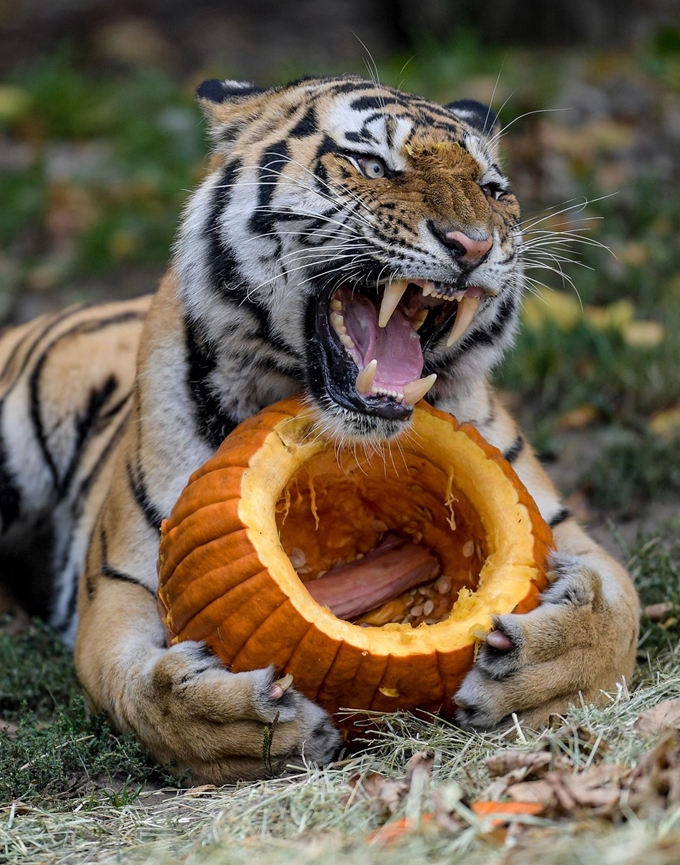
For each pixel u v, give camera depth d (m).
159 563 6.35
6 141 20.23
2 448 9.44
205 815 5.53
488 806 4.77
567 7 22.86
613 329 12.02
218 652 5.98
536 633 5.96
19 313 15.45
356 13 27.81
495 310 6.98
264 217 6.82
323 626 5.76
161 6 28.38
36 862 5.21
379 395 6.48
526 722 6.04
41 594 9.66
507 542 6.23
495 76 18.61
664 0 23.66
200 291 7.02
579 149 15.76
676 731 5.20
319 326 6.79
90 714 6.88
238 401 7.10
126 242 16.48
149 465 7.26
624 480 10.16
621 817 4.55
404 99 7.18
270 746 5.82
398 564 6.68
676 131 16.86
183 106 20.11
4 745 6.48
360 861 4.41
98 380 9.53
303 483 6.46
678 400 11.38
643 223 14.09
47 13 27.67
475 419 7.47
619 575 7.00
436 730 6.00
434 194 6.54
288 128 7.07
